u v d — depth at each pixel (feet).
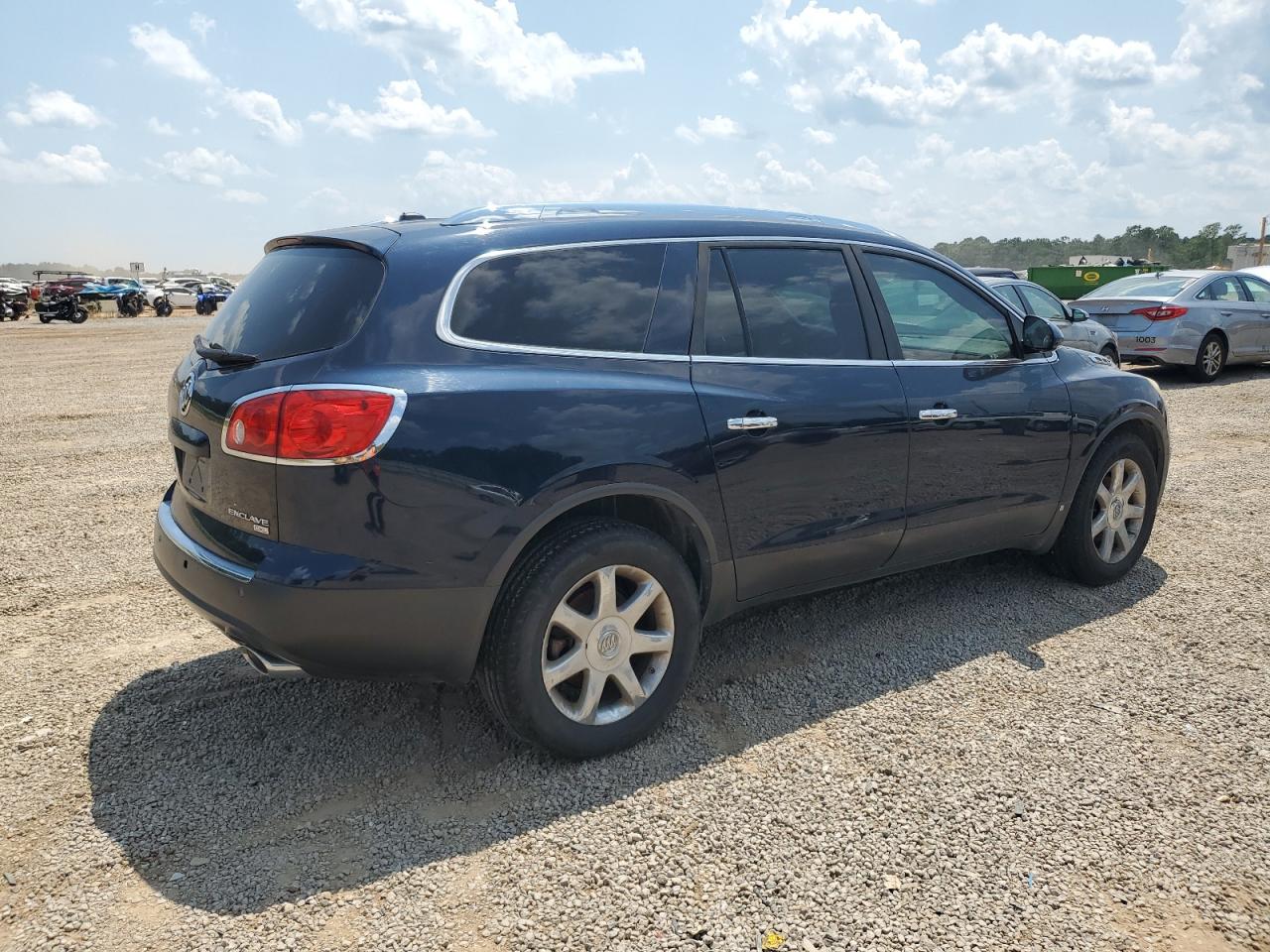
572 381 10.08
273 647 9.32
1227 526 19.31
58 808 9.64
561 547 9.89
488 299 10.02
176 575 10.36
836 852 8.87
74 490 23.52
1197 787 9.91
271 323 9.98
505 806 9.64
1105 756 10.53
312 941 7.74
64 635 14.19
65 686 12.42
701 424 10.77
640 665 10.96
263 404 9.13
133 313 133.18
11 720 11.48
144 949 7.65
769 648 13.52
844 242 12.95
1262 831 9.18
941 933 7.82
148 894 8.32
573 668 10.12
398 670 9.68
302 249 10.88
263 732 11.20
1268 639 13.64
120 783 10.09
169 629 14.44
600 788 9.93
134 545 18.70
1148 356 41.98
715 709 11.69
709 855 8.84
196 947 7.67
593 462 9.95
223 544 9.59
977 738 10.93
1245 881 8.48
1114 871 8.61
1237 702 11.75
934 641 13.69
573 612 10.09
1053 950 7.64
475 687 12.28
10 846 9.02
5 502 22.26
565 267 10.59
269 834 9.20
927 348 13.39
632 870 8.63
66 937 7.79
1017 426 13.99
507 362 9.88
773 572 11.87
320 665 9.48
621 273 10.89
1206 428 30.53
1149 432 16.46
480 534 9.42
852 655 13.21
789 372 11.74
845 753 10.62
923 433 12.85
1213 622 14.28
